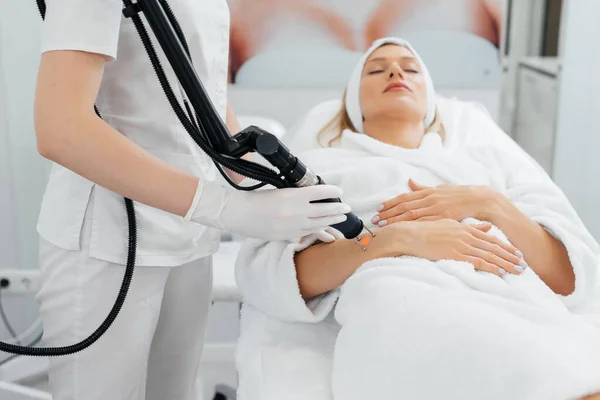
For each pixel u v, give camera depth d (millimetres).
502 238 1235
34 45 1993
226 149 862
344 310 1109
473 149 1571
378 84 1566
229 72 2203
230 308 2273
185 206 884
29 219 2129
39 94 822
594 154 2312
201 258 1283
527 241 1238
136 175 838
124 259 1058
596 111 2277
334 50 2191
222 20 1138
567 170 2350
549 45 3016
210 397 2037
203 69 1106
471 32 2176
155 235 1087
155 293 1131
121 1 885
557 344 912
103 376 1083
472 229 1194
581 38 2225
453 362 908
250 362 1192
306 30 2172
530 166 1536
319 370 1125
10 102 2014
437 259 1146
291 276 1196
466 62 2207
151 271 1110
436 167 1415
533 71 2852
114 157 822
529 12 3064
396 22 2168
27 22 1968
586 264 1234
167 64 1030
